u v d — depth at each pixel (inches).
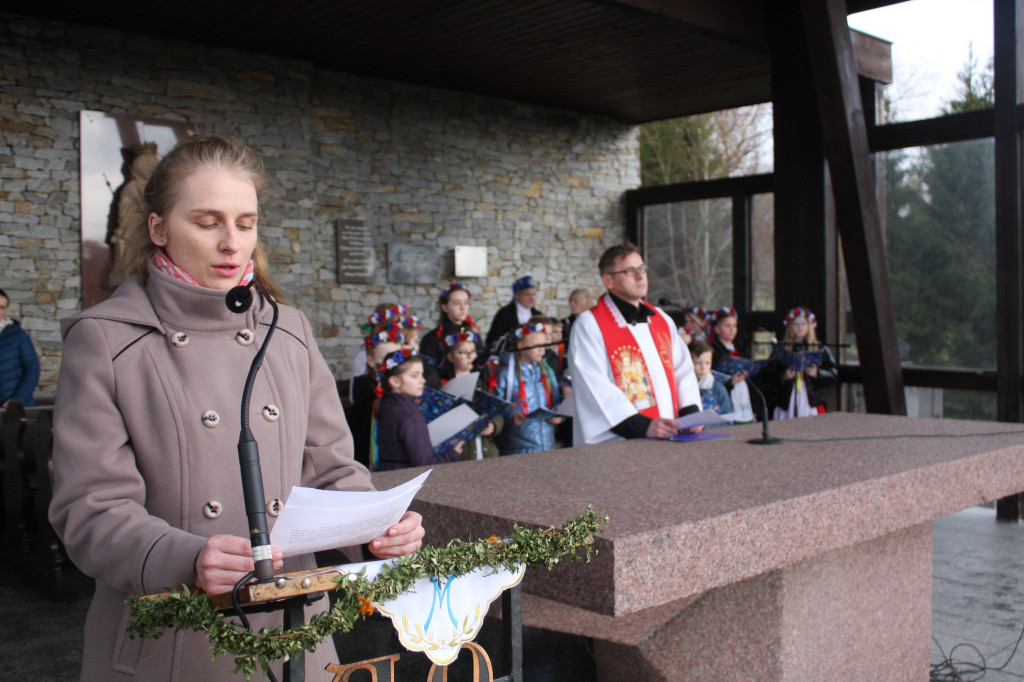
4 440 167.8
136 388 42.3
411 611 41.4
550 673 117.3
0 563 168.2
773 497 73.5
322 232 285.1
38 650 123.7
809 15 209.5
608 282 133.2
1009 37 204.5
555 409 168.2
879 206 237.0
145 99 243.1
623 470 88.7
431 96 312.5
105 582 40.5
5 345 199.2
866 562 98.3
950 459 94.3
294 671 36.7
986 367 222.1
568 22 241.4
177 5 219.1
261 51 263.1
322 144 285.1
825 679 92.6
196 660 42.8
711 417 112.2
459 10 229.8
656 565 61.1
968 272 223.9
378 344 171.3
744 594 88.5
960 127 218.8
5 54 221.3
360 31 245.8
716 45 263.7
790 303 247.6
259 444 44.9
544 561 45.2
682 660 93.4
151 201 44.8
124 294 44.7
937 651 123.5
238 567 36.5
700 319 239.8
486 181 328.8
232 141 45.5
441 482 82.6
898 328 235.8
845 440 110.4
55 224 228.8
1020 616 138.8
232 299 41.1
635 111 352.8
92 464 40.2
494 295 331.9
